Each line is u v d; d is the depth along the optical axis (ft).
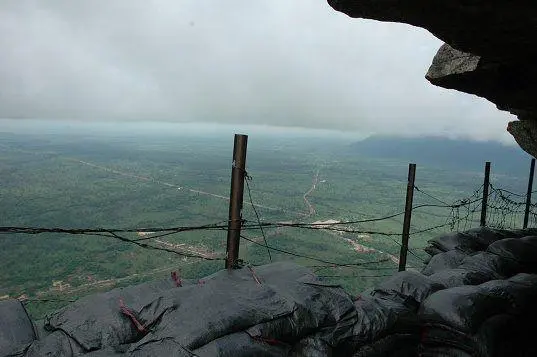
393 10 11.80
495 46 13.53
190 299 11.40
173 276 13.60
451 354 14.51
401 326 14.19
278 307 11.64
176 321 10.51
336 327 12.31
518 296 16.14
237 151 14.88
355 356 12.77
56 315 11.11
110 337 10.18
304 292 12.67
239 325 10.69
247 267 14.55
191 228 14.34
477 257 22.16
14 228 11.02
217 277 13.55
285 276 13.84
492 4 10.51
